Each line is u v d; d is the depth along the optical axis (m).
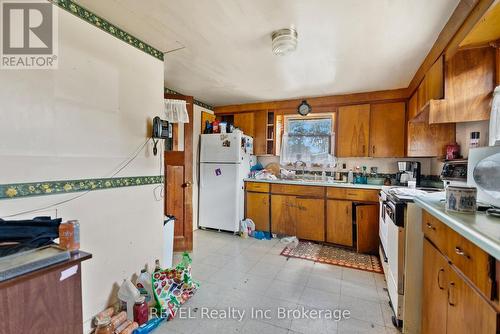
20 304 0.82
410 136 2.76
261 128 4.00
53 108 1.39
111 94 1.73
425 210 1.42
